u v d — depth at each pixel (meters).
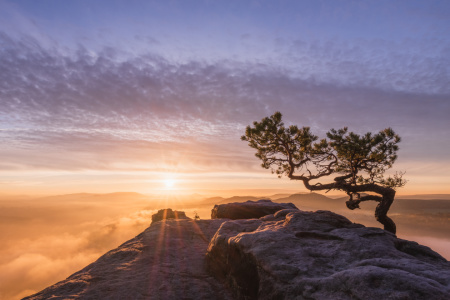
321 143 15.88
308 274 6.54
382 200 14.83
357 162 15.54
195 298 8.31
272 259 7.28
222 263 9.57
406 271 5.87
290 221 10.38
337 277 5.92
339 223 10.30
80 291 8.50
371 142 14.41
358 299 5.25
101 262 11.23
